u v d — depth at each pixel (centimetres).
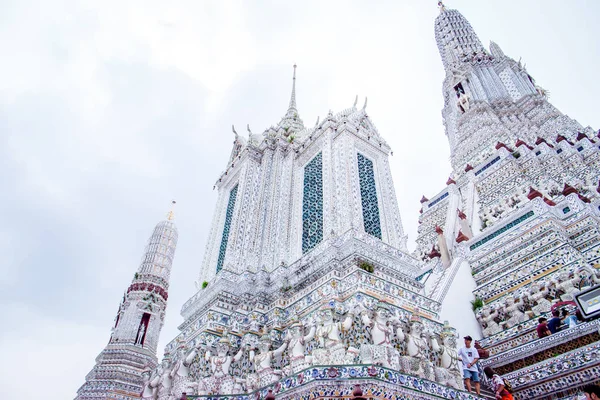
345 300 1216
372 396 840
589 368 1105
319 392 867
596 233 1825
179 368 1277
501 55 4938
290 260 1611
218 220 2075
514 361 1335
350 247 1364
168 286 3462
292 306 1395
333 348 1030
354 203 1559
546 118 3584
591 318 842
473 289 2022
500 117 3884
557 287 1662
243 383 1193
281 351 1209
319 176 1811
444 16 6094
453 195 2995
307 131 2150
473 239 2292
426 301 1352
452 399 968
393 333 1088
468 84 4578
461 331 1788
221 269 1706
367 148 1873
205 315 1466
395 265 1433
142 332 3005
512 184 2669
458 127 4000
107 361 2673
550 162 2675
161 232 3762
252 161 2072
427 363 1063
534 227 1970
